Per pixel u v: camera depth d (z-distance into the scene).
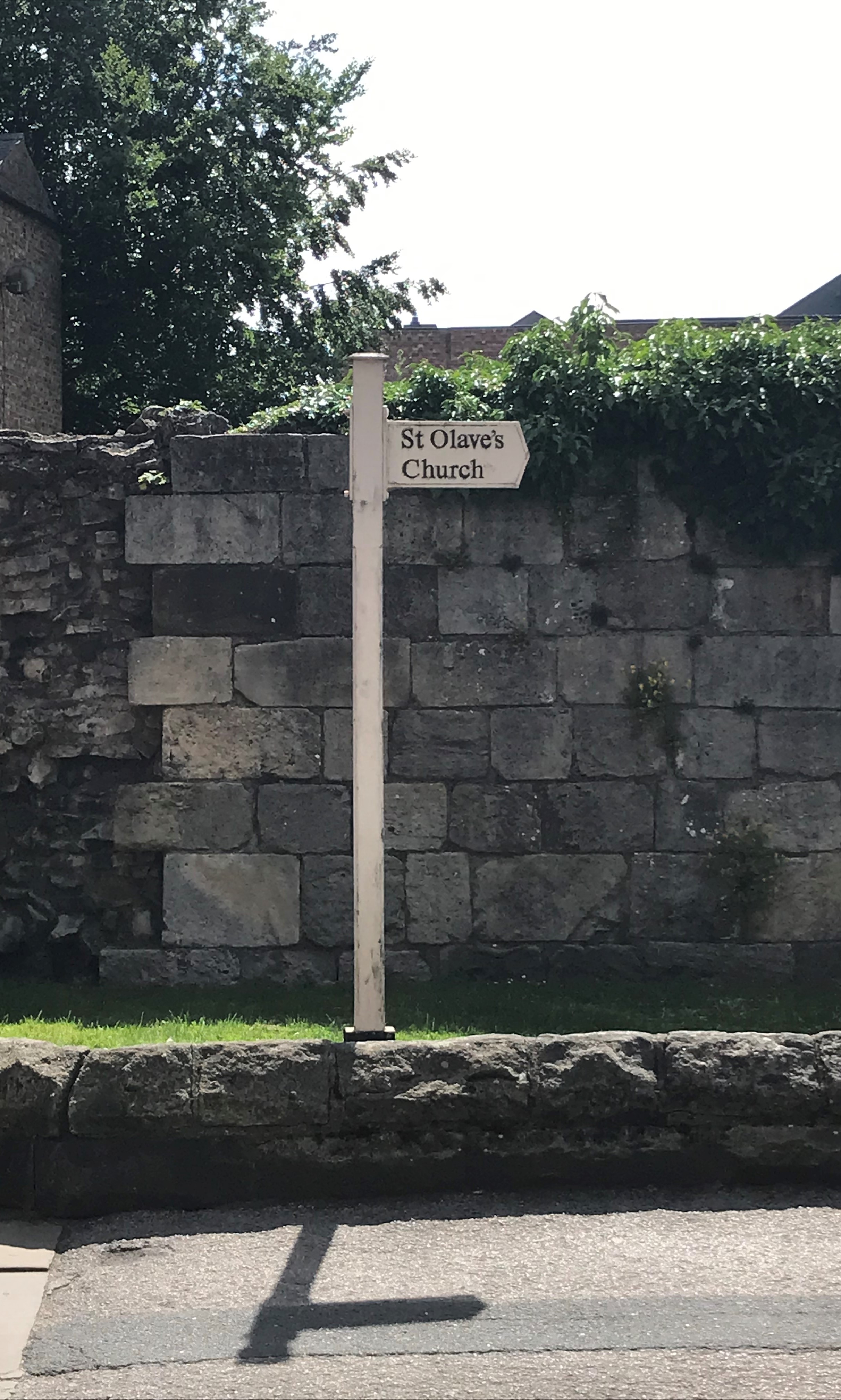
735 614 8.22
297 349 26.09
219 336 24.98
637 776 8.20
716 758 8.20
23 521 8.40
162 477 8.24
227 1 25.56
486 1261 4.35
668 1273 4.25
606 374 8.21
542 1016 7.18
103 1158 4.86
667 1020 7.14
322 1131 4.88
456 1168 4.90
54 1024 6.98
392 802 8.20
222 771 8.20
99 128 24.28
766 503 8.18
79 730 8.33
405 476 5.52
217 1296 4.14
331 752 8.17
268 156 25.53
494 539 8.23
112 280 24.77
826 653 8.23
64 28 24.14
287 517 8.18
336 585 8.17
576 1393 3.53
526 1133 4.90
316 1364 3.71
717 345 8.29
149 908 8.29
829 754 8.23
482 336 28.03
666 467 8.15
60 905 8.37
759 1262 4.32
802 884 8.20
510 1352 3.76
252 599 8.20
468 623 8.21
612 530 8.24
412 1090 4.88
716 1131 4.92
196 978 8.20
